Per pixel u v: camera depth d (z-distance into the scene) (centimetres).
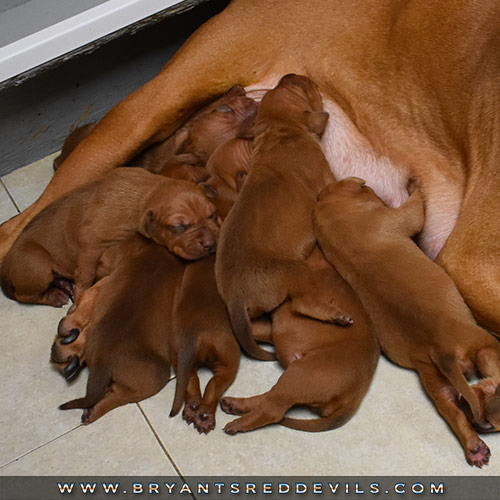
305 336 94
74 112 129
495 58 97
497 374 90
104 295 99
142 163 119
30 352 104
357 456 92
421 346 91
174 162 116
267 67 113
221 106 114
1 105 123
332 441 93
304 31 110
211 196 105
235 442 94
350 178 100
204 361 97
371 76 107
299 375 91
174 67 112
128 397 96
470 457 89
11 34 119
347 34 108
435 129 103
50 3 122
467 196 97
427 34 102
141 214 103
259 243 96
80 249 106
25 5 121
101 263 106
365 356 93
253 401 93
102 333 96
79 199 107
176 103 113
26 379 102
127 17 121
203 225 100
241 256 96
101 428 96
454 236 96
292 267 96
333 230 97
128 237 105
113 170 108
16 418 99
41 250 107
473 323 92
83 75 126
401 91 105
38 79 123
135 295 97
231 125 114
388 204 109
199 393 95
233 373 96
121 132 113
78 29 120
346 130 110
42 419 98
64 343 99
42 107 126
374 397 96
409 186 105
